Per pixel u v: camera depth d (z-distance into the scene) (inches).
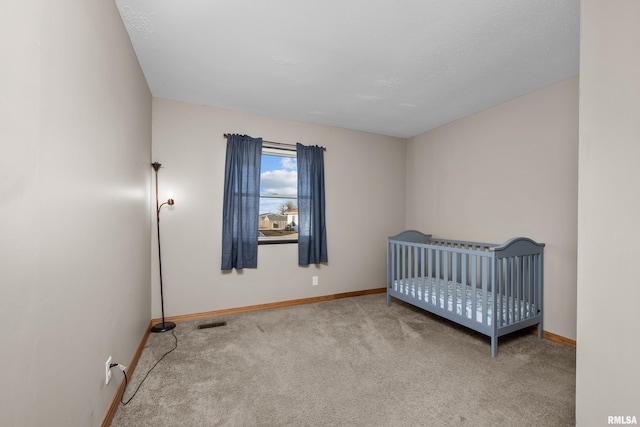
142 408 61.0
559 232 95.6
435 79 95.0
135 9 62.6
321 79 95.5
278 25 68.1
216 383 70.7
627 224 39.2
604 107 41.6
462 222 131.9
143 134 92.6
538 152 101.7
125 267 69.4
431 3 60.4
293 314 122.4
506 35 71.3
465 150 130.6
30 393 31.4
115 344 61.1
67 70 39.6
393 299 145.5
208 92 106.0
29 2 31.1
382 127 146.8
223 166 121.5
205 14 64.4
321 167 139.8
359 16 64.7
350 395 66.1
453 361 82.1
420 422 57.3
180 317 113.6
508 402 63.5
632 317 38.7
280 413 60.0
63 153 38.6
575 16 63.8
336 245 146.6
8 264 28.5
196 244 116.4
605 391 41.4
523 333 103.5
